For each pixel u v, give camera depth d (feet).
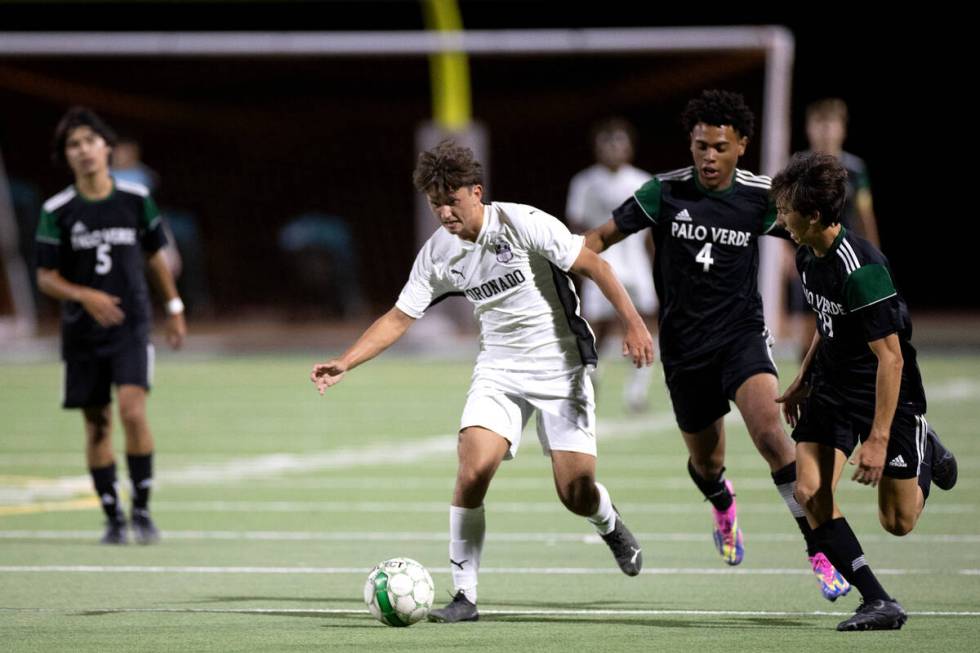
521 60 323.37
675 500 121.19
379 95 341.00
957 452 148.66
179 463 145.69
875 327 66.95
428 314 306.35
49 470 140.56
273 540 102.47
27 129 308.60
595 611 76.18
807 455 70.69
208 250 351.46
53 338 304.91
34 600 79.36
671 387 84.38
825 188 66.90
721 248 81.66
